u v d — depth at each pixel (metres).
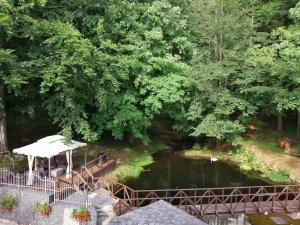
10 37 22.75
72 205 18.23
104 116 27.92
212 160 31.73
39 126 33.88
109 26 26.61
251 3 33.09
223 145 33.56
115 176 26.11
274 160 29.42
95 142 31.41
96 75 24.41
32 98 27.50
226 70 29.75
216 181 27.39
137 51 27.39
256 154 31.14
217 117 31.44
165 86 28.48
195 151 33.59
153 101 28.36
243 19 31.30
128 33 27.67
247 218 20.64
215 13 30.69
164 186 25.97
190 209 20.03
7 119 32.66
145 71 28.12
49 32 22.25
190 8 32.88
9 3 21.02
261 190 22.33
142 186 25.70
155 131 37.41
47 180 19.16
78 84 24.89
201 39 31.44
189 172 29.00
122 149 31.02
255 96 30.92
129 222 13.13
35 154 20.20
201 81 30.19
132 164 29.27
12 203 18.88
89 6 25.38
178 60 31.48
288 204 21.06
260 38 30.72
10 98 27.59
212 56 31.98
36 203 18.53
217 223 19.97
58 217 18.27
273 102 29.50
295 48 25.08
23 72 22.20
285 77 27.92
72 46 21.86
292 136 34.41
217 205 20.83
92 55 23.20
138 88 29.00
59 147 21.30
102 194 21.11
